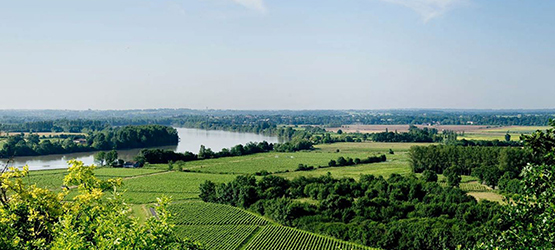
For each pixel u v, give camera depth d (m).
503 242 17.33
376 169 161.50
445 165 147.88
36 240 26.83
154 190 122.81
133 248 21.64
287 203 92.94
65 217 24.56
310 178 115.50
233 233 82.88
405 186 101.19
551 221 15.61
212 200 110.94
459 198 91.44
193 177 145.75
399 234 74.25
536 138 17.64
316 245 76.06
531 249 15.87
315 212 92.25
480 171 123.19
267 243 76.94
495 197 104.69
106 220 24.50
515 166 124.25
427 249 70.94
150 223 23.31
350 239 78.56
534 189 17.08
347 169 163.12
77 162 31.42
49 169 153.75
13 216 28.47
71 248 22.09
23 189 30.94
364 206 90.12
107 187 32.16
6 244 26.27
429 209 85.44
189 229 84.88
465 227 73.06
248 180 111.75
